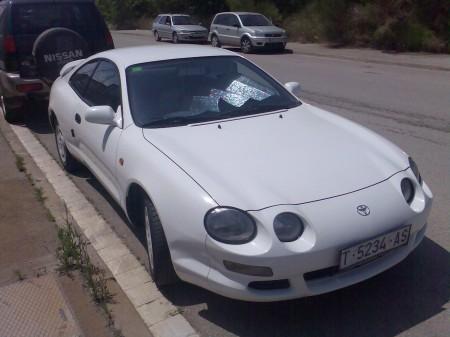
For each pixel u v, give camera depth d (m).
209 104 4.15
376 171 3.35
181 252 3.12
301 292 2.92
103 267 3.88
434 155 6.16
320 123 4.07
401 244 3.17
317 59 17.56
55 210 4.91
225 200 2.98
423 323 3.11
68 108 5.23
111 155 4.05
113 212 4.84
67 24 7.98
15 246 4.24
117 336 3.10
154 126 3.89
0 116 8.87
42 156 6.58
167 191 3.20
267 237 2.85
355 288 3.46
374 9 20.11
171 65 4.41
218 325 3.18
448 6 18.14
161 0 37.56
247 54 19.64
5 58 7.55
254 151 3.48
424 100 9.54
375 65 15.70
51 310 3.36
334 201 3.04
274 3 27.38
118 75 4.37
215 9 32.25
